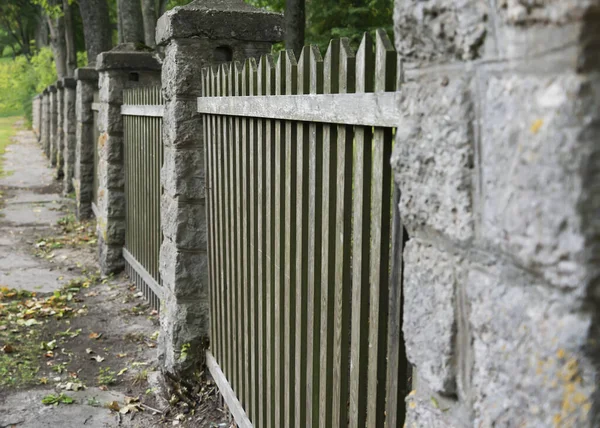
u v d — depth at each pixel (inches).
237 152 135.3
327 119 89.7
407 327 63.6
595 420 42.7
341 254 91.7
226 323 153.2
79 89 404.8
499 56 48.1
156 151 226.7
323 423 100.0
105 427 156.4
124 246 294.0
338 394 94.8
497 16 47.8
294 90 104.0
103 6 461.1
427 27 55.6
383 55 75.0
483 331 52.4
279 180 112.4
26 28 1790.1
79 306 250.1
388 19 380.5
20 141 1122.0
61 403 167.9
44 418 160.2
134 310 241.8
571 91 41.5
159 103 218.8
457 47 52.6
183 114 165.0
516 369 48.6
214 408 161.8
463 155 52.9
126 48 295.1
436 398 60.9
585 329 42.6
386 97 74.3
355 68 84.4
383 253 80.1
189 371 170.4
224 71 139.8
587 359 42.8
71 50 655.1
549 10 42.6
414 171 59.7
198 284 169.9
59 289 271.4
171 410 163.6
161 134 218.5
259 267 125.5
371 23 381.7
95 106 361.7
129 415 162.6
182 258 168.6
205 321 170.9
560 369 44.4
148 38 436.5
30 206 465.7
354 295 87.0
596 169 41.3
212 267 163.5
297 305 107.1
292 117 102.0
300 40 273.9
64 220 415.2
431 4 54.5
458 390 57.3
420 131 58.4
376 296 81.4
